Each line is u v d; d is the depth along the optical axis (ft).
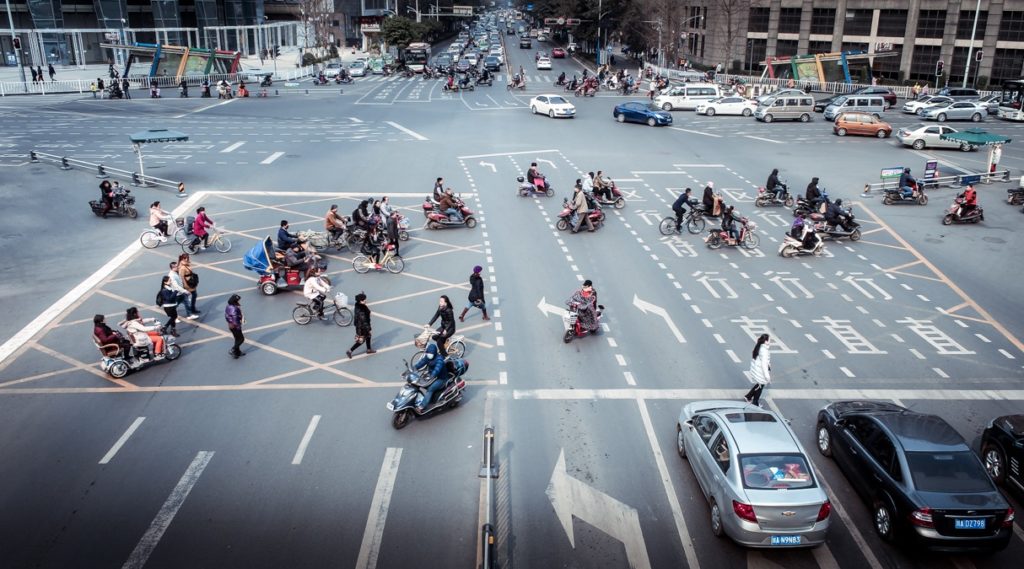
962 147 140.56
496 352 58.59
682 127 166.61
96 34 299.79
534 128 161.99
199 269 76.89
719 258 81.25
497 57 303.68
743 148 141.90
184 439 46.06
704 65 303.89
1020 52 223.51
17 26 291.99
